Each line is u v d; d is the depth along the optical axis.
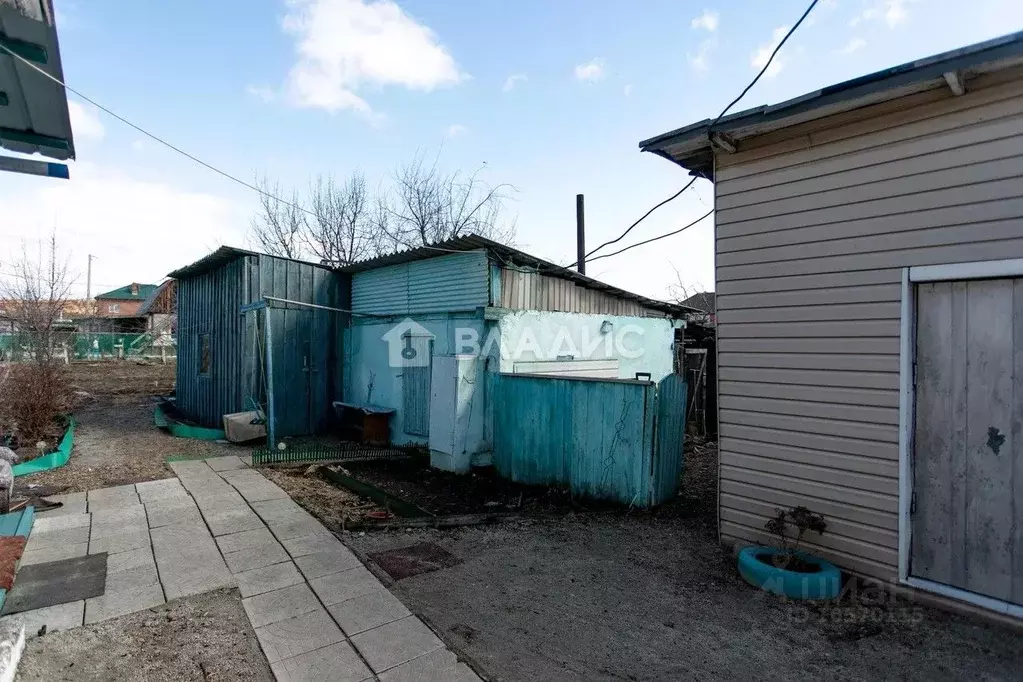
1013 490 3.18
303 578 3.84
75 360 23.58
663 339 11.05
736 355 4.40
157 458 7.40
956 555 3.38
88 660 2.87
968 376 3.34
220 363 10.00
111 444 8.23
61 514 5.09
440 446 7.41
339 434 10.00
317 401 10.11
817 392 3.94
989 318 3.27
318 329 10.17
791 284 4.07
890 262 3.60
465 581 3.86
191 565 4.02
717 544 4.59
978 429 3.30
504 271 7.98
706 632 3.20
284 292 9.68
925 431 3.49
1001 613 3.19
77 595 3.55
